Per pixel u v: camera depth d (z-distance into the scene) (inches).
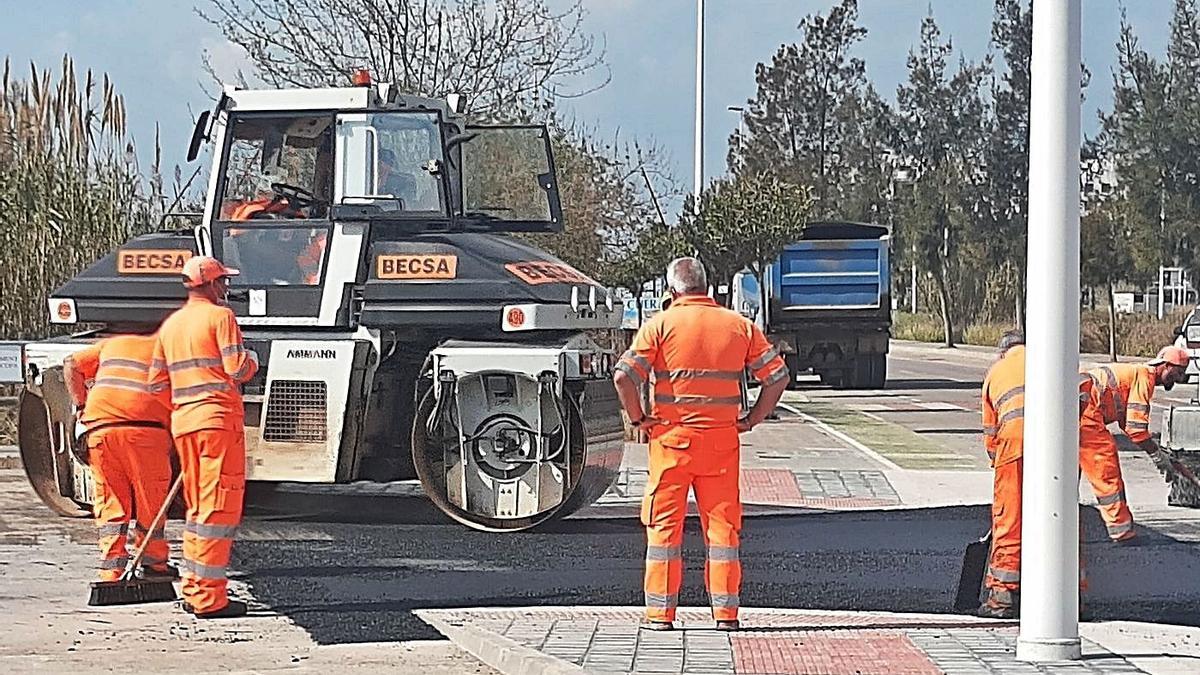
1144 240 2146.9
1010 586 370.9
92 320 515.2
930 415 1086.4
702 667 308.2
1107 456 441.1
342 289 503.5
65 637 347.3
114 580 390.6
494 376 494.6
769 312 1429.6
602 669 305.9
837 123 2795.3
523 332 499.5
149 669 317.1
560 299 500.7
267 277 509.4
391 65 1035.3
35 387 508.4
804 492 641.0
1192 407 573.0
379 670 318.3
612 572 441.1
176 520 523.5
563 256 1275.8
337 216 514.0
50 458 529.7
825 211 2748.5
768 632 345.4
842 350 1440.7
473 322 496.7
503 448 497.0
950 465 748.6
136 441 390.6
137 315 511.8
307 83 1032.2
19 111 823.7
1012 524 370.9
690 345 341.4
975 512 581.9
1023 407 360.2
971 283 2829.7
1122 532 441.1
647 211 1423.5
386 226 520.4
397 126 526.9
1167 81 2134.6
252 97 529.0
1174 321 2191.2
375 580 425.4
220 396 370.3
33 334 806.5
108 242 823.1
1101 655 318.7
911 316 3316.9
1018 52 2541.8
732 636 340.2
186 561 372.8
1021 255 2586.1
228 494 371.6
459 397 496.1
